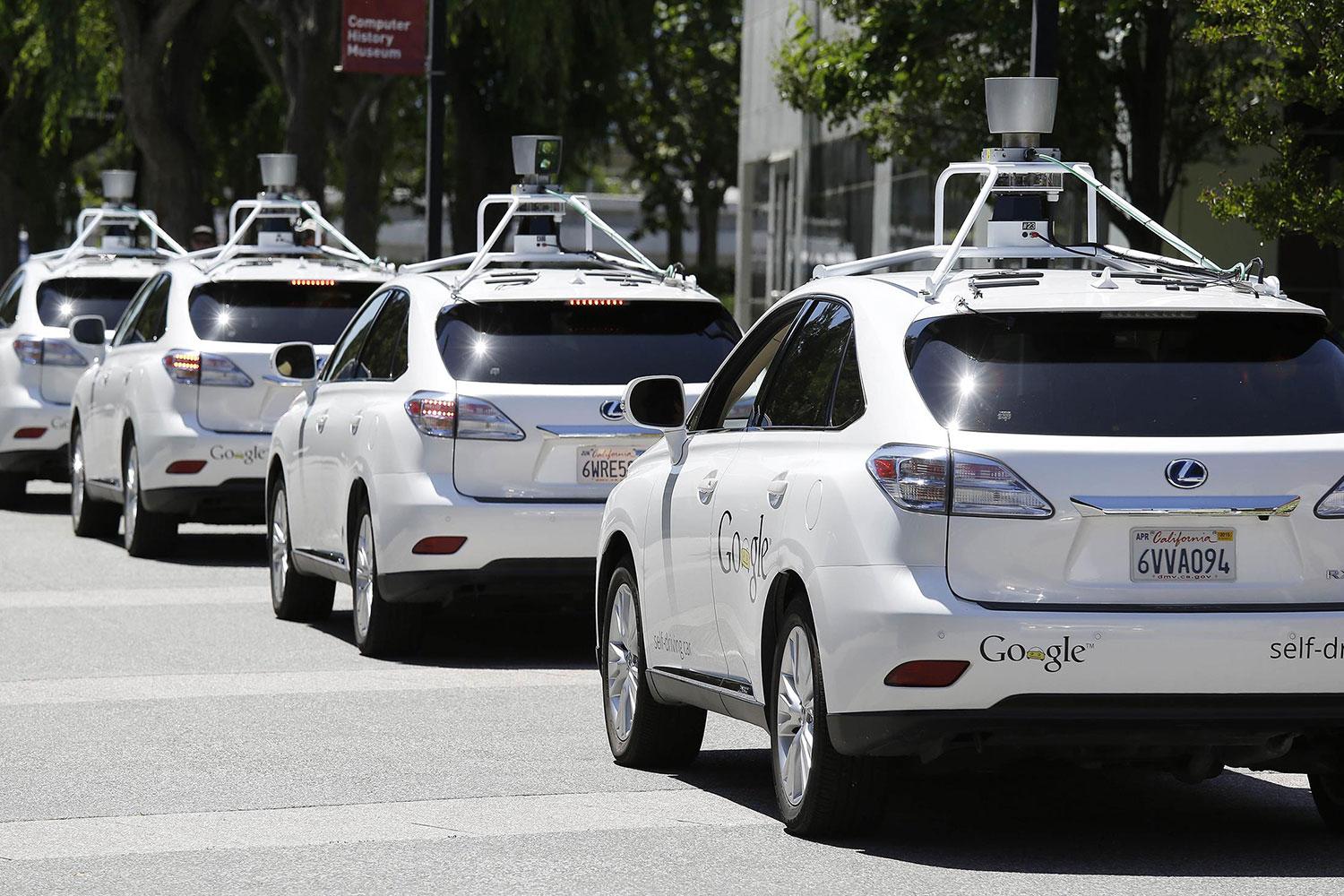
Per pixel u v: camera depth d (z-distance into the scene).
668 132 174.88
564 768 25.83
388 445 33.94
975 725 19.56
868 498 20.09
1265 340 20.53
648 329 34.41
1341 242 41.31
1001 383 20.14
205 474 45.88
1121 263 24.23
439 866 20.58
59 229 142.12
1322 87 39.94
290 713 29.58
